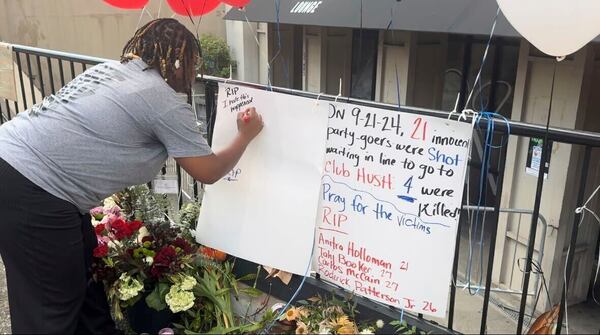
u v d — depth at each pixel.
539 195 2.09
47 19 9.70
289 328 2.37
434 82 7.15
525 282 2.22
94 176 2.03
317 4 7.11
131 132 2.02
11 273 2.08
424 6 5.57
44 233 2.00
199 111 2.97
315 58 8.47
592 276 5.32
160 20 2.10
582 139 1.87
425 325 2.28
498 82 6.45
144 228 2.56
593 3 2.29
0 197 1.98
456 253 2.21
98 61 3.25
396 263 2.22
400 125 2.11
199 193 3.08
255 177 2.46
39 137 1.99
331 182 2.32
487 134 2.04
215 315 2.50
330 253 2.39
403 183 2.14
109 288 2.39
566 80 4.87
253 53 10.05
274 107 2.35
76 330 2.36
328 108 2.25
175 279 2.36
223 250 2.61
